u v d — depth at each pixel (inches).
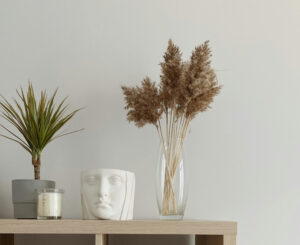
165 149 58.4
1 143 65.8
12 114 60.3
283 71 68.1
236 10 68.9
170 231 52.2
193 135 66.5
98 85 67.1
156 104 59.3
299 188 65.9
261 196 65.7
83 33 67.9
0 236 56.5
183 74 56.8
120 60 67.5
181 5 68.7
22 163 65.5
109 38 67.9
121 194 55.2
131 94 59.6
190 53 67.9
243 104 67.2
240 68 67.9
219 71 67.7
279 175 66.1
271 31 68.7
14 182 57.1
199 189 65.6
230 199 65.5
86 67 67.4
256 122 67.0
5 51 67.5
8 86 66.9
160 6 68.5
